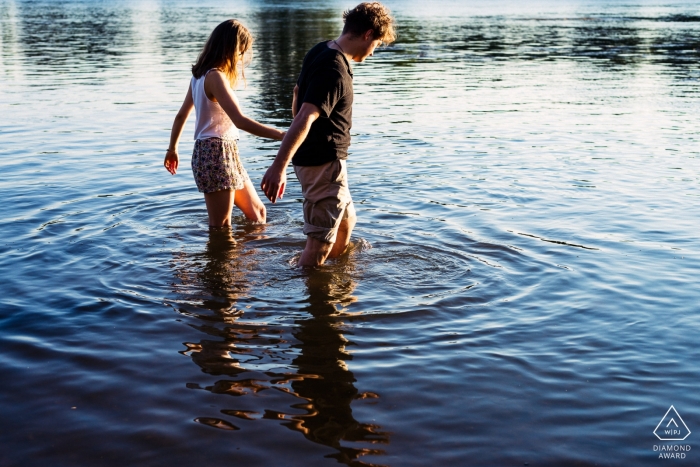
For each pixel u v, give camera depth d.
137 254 4.24
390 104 10.59
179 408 2.57
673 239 4.48
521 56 17.39
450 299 3.57
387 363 2.91
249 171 6.51
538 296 3.61
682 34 23.30
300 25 27.31
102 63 15.19
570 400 2.63
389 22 3.87
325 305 3.51
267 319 3.34
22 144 7.64
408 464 2.25
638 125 8.85
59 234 4.56
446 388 2.71
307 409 2.57
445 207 5.23
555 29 25.84
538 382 2.76
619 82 13.00
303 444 2.36
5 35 22.03
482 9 42.72
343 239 4.21
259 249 4.40
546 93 11.70
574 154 7.18
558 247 4.34
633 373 2.83
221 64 4.73
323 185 3.95
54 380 2.76
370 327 3.26
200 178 4.75
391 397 2.65
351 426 2.46
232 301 3.56
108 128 8.64
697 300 3.54
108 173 6.34
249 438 2.39
